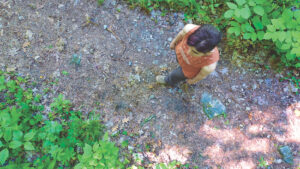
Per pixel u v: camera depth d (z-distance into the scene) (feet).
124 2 11.20
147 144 9.18
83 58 10.16
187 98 9.98
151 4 11.17
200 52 5.41
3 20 10.14
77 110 9.37
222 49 10.67
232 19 10.62
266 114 9.80
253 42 10.43
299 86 10.14
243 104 9.94
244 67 10.48
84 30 10.55
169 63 10.50
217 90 10.14
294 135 9.52
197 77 6.98
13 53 9.78
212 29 5.16
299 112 9.80
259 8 8.40
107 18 10.87
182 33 6.41
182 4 11.03
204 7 11.14
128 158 8.89
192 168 8.98
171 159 9.04
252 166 9.12
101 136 9.05
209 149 9.29
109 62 10.24
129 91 9.89
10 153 8.25
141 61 10.41
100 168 7.13
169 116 9.67
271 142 9.42
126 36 10.72
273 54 10.48
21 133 7.73
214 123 9.67
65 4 10.79
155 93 9.95
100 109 9.52
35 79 9.57
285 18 8.23
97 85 9.85
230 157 9.22
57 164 8.42
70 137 8.63
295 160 9.13
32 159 8.43
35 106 9.02
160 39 10.84
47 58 9.95
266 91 10.14
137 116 9.56
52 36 10.24
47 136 8.26
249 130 9.57
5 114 7.83
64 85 9.70
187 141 9.36
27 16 10.36
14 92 9.19
